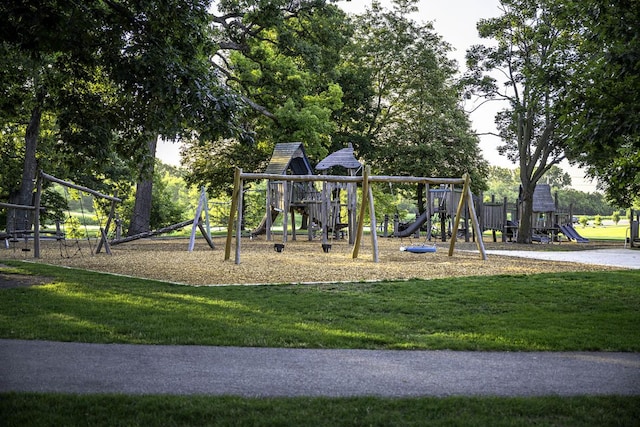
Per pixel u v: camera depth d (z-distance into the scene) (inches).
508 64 1195.3
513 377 214.7
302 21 1437.0
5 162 1316.4
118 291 406.9
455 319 330.0
